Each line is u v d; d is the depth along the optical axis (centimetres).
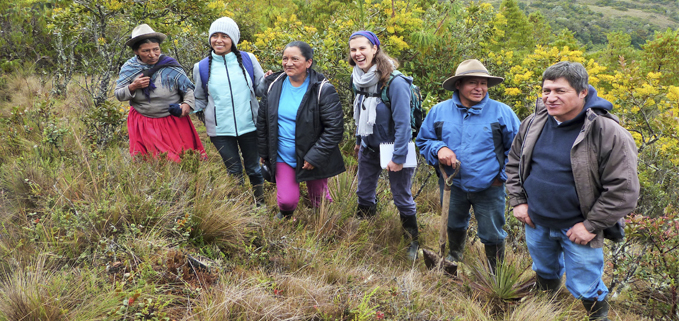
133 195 295
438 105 316
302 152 330
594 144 224
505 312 281
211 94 365
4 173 358
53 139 409
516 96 621
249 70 372
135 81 349
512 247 389
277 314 229
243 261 285
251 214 332
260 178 392
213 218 301
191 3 594
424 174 533
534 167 251
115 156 403
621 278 322
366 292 263
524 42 3103
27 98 652
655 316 302
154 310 212
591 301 252
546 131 247
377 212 405
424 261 345
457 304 283
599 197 228
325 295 254
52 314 201
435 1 773
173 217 295
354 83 328
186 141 387
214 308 221
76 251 256
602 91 564
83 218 271
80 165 359
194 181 348
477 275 318
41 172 348
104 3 543
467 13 717
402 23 653
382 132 332
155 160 355
